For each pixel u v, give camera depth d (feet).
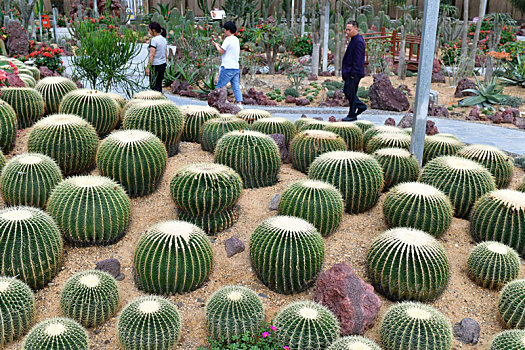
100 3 86.02
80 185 14.20
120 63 31.50
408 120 26.63
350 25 27.86
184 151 20.67
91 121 19.89
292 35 64.54
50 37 65.51
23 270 12.28
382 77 37.29
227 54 30.30
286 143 21.34
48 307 12.26
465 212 16.66
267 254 12.60
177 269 12.38
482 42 57.21
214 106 26.13
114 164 15.98
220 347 11.01
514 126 32.76
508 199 14.67
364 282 12.53
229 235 15.33
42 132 16.67
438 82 47.93
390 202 15.29
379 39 60.08
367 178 15.99
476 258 13.55
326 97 40.86
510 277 13.20
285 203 14.87
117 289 12.12
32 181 14.84
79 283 11.59
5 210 12.87
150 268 12.44
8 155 18.65
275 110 35.45
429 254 12.31
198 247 12.66
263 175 17.78
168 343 10.74
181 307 12.42
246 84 41.75
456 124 32.65
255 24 74.79
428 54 17.67
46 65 38.40
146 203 16.62
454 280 13.75
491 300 13.10
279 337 10.57
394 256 12.46
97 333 11.56
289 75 43.70
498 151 19.10
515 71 46.47
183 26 63.31
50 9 92.58
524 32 77.61
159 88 33.55
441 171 16.94
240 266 14.05
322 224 14.57
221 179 14.82
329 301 11.68
